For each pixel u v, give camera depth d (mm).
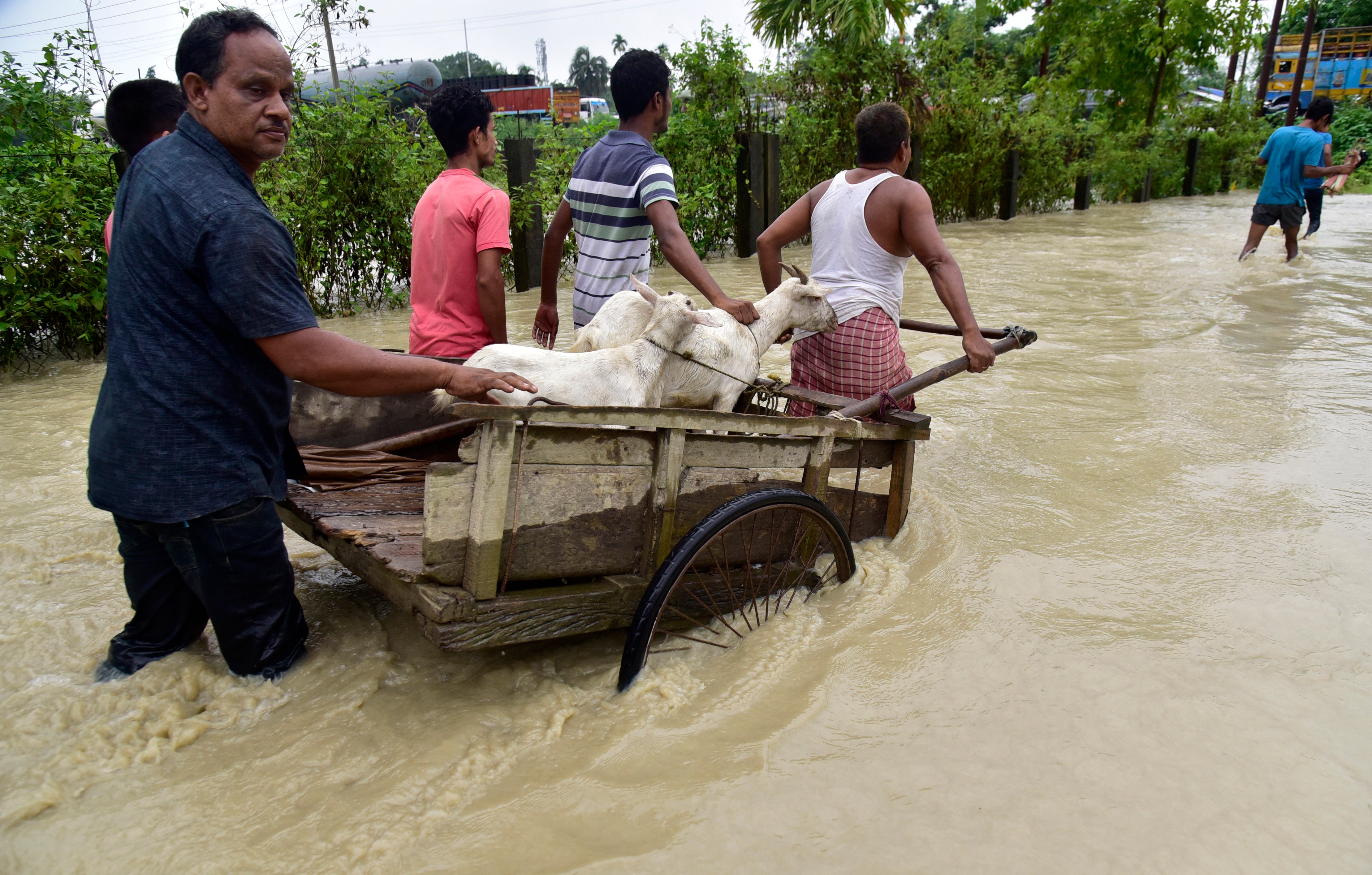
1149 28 21781
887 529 4125
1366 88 35906
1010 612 3432
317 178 8812
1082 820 2340
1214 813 2367
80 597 3543
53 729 2656
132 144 4141
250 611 2832
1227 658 3111
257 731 2688
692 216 12281
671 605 3184
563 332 8125
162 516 2645
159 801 2371
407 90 15805
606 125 11094
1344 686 2941
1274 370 6758
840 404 4000
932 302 9727
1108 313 8977
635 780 2463
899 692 2920
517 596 2760
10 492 4668
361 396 2727
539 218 10047
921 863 2189
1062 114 20375
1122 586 3639
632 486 2957
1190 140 24688
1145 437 5379
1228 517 4277
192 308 2596
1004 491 4672
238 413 2719
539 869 2143
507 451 2580
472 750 2570
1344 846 2256
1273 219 11547
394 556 2746
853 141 15367
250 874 2123
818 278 4621
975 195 18406
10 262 6887
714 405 4172
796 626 3312
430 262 4207
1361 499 4426
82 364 7496
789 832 2283
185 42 2580
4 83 7301
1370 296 9516
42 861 2188
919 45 16391
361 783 2463
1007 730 2719
